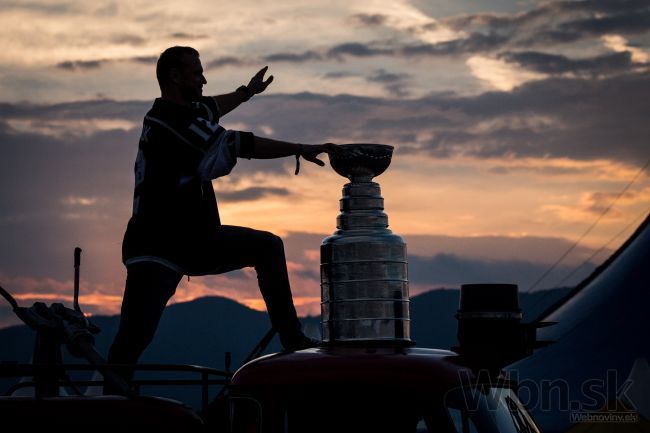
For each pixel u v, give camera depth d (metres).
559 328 22.14
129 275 6.10
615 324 20.97
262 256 6.33
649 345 20.08
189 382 5.60
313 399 5.16
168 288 6.07
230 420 5.34
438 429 5.08
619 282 23.19
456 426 5.11
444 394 5.13
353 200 6.05
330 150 6.04
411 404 5.10
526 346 5.71
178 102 6.29
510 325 5.68
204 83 6.35
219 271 6.27
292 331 6.33
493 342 5.63
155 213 6.05
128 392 5.28
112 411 5.07
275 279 6.34
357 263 5.91
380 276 5.90
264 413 5.24
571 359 19.98
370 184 6.09
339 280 5.93
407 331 5.96
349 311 5.89
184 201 6.06
